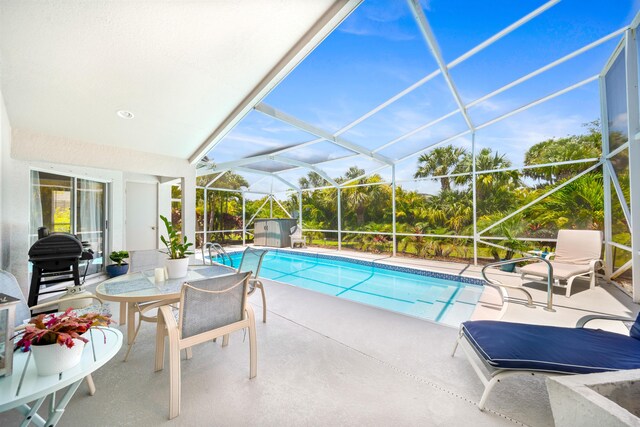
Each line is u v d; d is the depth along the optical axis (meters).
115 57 3.24
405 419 1.78
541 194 6.68
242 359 2.55
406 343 2.85
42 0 2.46
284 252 10.83
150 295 2.33
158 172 6.21
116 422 1.75
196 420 1.78
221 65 3.65
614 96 4.73
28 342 1.33
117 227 6.36
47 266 4.07
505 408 1.87
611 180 5.10
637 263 3.91
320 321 3.46
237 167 9.59
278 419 1.79
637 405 1.20
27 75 3.33
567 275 4.32
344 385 2.14
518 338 2.01
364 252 10.13
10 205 4.36
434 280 6.33
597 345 1.93
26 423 1.37
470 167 8.53
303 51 3.56
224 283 2.13
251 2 2.80
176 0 2.63
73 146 5.02
